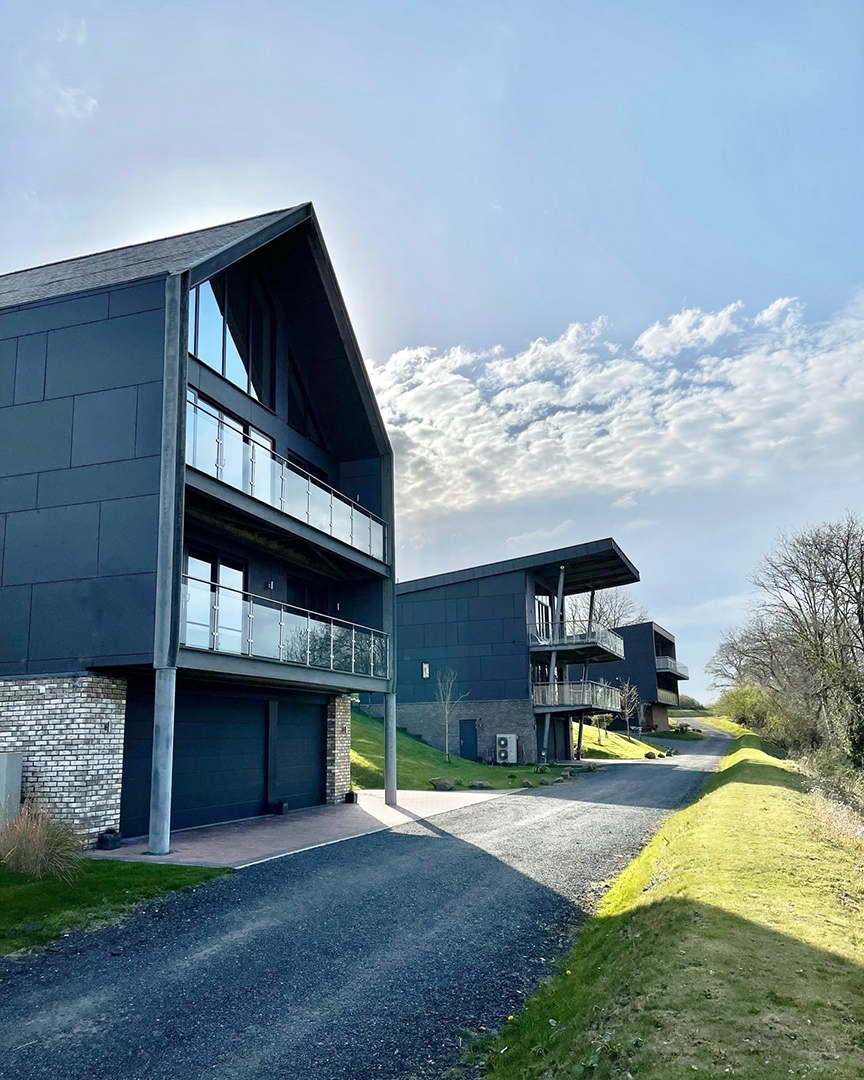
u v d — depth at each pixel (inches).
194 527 608.4
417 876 428.1
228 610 547.2
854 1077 163.8
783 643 1402.6
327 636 677.9
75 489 512.1
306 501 671.8
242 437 587.5
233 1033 231.3
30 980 271.0
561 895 389.7
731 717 2704.2
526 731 1369.3
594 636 1385.3
